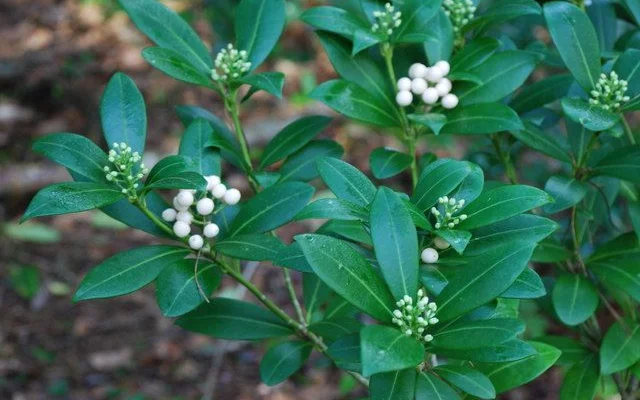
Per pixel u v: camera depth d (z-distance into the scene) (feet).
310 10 2.56
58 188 2.22
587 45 2.46
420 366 2.16
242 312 2.65
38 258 5.83
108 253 5.94
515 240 2.14
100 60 7.79
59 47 7.91
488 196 2.19
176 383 4.99
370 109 2.57
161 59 2.49
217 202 2.48
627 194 2.73
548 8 2.47
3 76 7.22
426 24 2.60
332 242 2.04
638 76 2.45
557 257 2.63
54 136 2.34
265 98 7.18
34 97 7.15
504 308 2.47
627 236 2.63
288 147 2.66
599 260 2.63
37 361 5.07
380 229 2.09
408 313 2.06
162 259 2.33
